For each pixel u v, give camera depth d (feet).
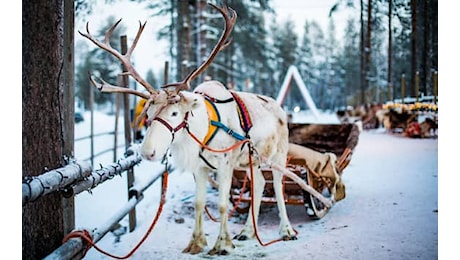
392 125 60.18
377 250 15.66
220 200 15.90
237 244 17.03
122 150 43.09
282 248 16.35
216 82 17.20
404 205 21.49
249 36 93.20
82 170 12.85
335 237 17.31
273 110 19.08
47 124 12.46
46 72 12.45
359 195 24.02
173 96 14.10
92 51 106.42
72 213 13.84
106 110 133.28
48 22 12.46
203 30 57.57
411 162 34.09
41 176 11.05
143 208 23.07
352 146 23.21
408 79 73.67
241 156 17.20
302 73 197.26
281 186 18.62
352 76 170.91
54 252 11.89
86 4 28.19
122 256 15.80
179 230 19.27
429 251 15.37
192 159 15.24
